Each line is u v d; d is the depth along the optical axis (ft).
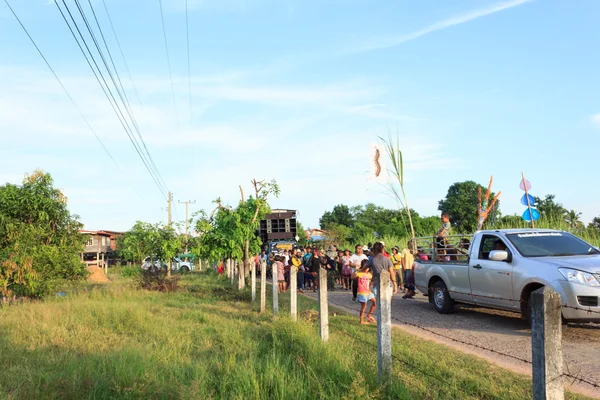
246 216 64.39
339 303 48.60
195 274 124.06
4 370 20.40
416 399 16.90
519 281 29.68
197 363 20.97
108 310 36.94
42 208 51.29
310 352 21.85
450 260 38.70
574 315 26.27
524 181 52.01
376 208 238.89
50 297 50.65
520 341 26.81
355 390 16.30
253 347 24.59
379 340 17.48
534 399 10.85
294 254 66.95
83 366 20.13
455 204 155.43
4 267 45.44
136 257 105.70
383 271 17.61
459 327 31.71
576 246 31.37
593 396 17.35
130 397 16.63
